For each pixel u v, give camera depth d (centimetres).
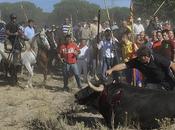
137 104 1117
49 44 2038
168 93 1129
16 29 1908
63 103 1498
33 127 1216
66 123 1210
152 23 2219
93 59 1986
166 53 1561
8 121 1295
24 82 2000
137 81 1575
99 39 1923
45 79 1928
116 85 1155
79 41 2359
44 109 1383
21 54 1883
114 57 1828
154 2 3094
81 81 1984
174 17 3155
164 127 1092
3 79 2031
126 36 1730
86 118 1270
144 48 1162
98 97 1163
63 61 1791
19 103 1521
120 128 1117
